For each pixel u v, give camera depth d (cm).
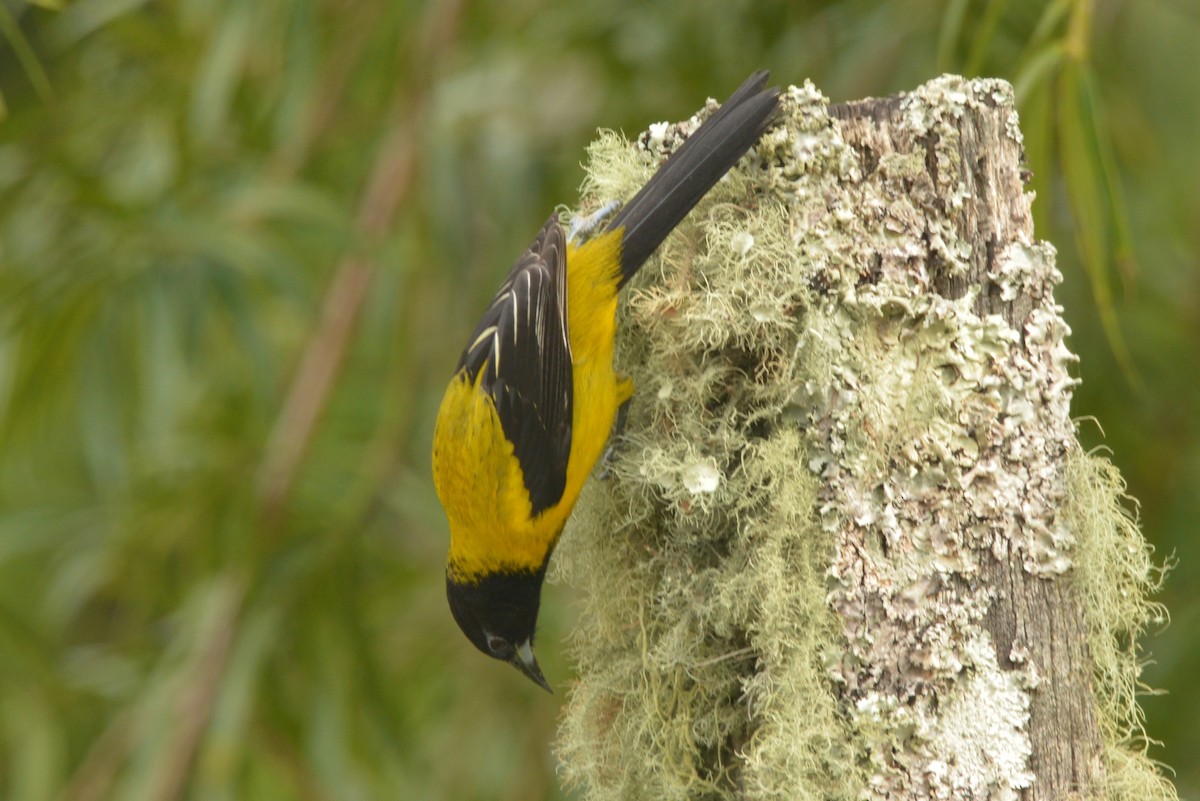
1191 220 1109
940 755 572
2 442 1094
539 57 1168
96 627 1306
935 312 597
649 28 1152
